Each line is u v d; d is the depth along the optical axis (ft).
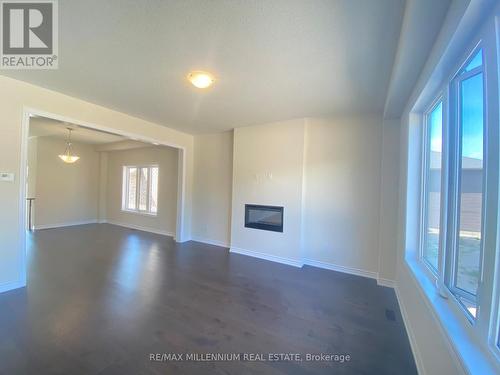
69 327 6.95
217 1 4.87
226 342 6.56
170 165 20.65
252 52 6.73
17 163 9.21
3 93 8.79
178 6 5.05
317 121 12.98
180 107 11.59
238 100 10.45
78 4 5.08
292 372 5.56
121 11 5.25
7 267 9.10
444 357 4.21
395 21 5.28
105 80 8.79
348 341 6.73
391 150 10.74
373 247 11.59
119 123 12.59
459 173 4.91
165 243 17.49
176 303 8.64
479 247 3.98
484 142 3.72
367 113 11.73
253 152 14.76
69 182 22.98
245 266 12.86
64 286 9.72
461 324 4.27
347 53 6.63
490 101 3.53
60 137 20.83
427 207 7.60
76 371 5.33
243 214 15.14
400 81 7.14
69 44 6.57
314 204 13.02
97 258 13.53
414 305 6.64
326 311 8.35
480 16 3.64
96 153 25.07
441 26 4.74
